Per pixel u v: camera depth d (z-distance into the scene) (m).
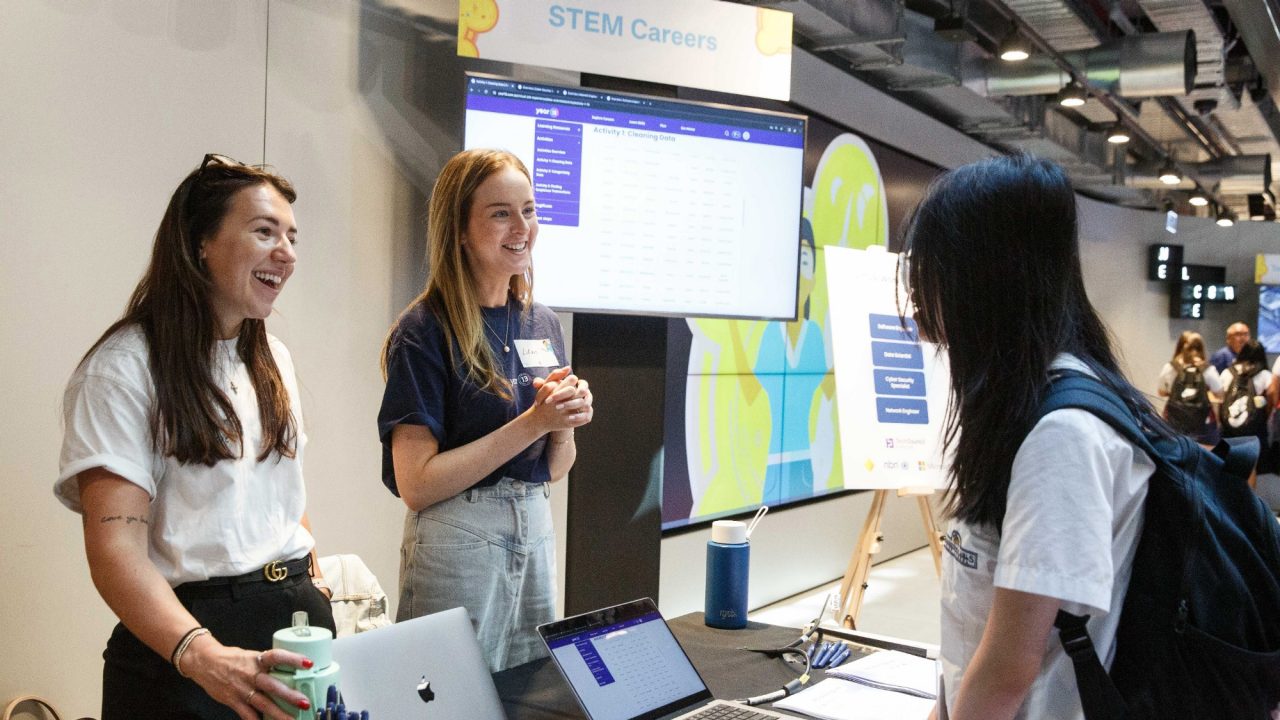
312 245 2.74
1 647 2.14
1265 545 1.05
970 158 7.14
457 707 1.37
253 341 1.56
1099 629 1.03
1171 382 7.80
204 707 1.38
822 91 5.15
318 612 1.56
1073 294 1.08
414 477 1.82
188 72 2.44
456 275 1.91
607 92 2.91
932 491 3.83
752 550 5.09
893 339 3.95
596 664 1.53
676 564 4.55
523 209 1.94
